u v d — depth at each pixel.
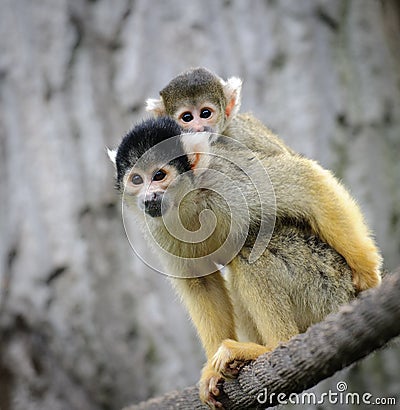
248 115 10.67
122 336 13.76
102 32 14.98
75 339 13.75
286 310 7.87
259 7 14.62
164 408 8.44
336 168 14.08
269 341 7.82
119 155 8.48
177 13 14.76
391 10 15.59
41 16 15.09
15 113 14.80
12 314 13.84
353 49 14.70
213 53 14.43
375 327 5.73
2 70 14.99
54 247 14.11
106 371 13.67
